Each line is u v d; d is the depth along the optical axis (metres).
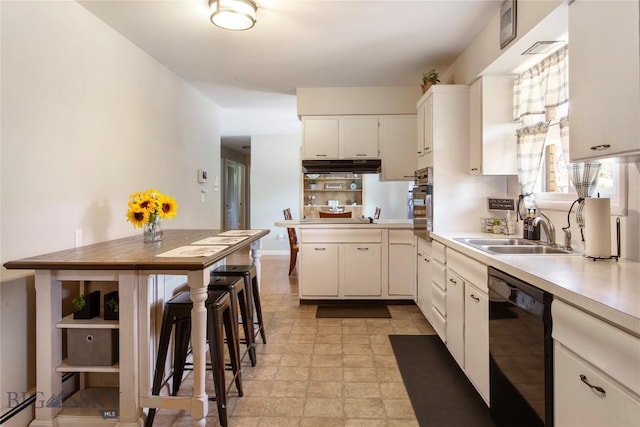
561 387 1.24
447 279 2.58
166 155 3.53
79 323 1.78
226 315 2.06
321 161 4.29
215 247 2.04
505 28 2.33
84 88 2.35
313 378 2.34
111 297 1.86
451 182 3.07
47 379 1.76
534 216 2.46
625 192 1.71
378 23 2.65
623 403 0.94
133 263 1.67
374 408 2.00
